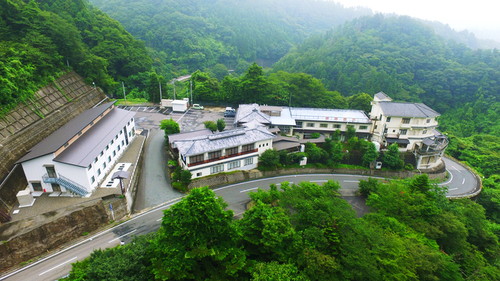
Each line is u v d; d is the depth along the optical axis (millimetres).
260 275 18797
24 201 29469
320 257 21266
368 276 21594
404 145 54250
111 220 31000
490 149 69938
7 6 51406
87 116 43906
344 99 76188
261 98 72875
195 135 48750
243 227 23172
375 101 57938
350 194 42844
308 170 48375
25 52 46219
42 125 40188
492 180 55812
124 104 71938
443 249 31016
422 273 24016
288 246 22578
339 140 54562
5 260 23938
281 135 53938
